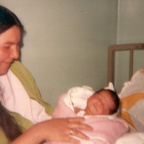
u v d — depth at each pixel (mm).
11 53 1020
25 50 1462
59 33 1596
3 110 1014
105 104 1194
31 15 1444
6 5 1335
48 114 1318
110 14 1864
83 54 1761
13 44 1009
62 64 1658
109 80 1800
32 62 1509
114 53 1785
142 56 1826
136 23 1816
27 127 1203
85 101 1249
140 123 1403
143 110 1444
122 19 1898
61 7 1570
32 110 1268
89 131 996
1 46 960
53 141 933
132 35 1857
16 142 876
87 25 1737
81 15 1687
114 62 1857
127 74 1937
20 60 1451
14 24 982
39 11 1473
